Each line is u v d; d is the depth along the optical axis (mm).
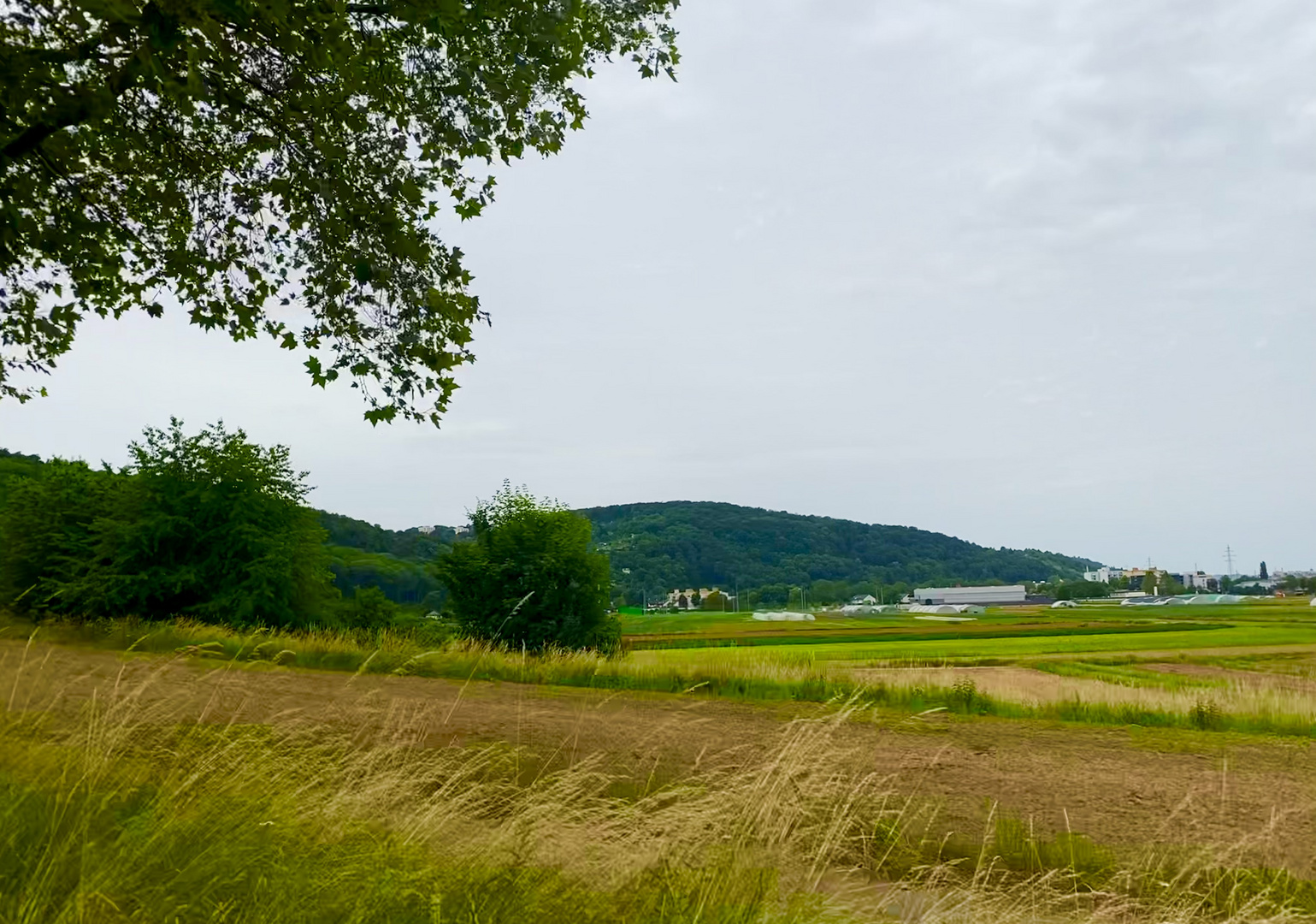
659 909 4352
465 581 29953
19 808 4148
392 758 5625
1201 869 6828
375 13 8516
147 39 5879
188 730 6086
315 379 9406
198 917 3553
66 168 8406
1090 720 18141
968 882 6453
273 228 9445
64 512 30703
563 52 8875
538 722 12531
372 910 3756
